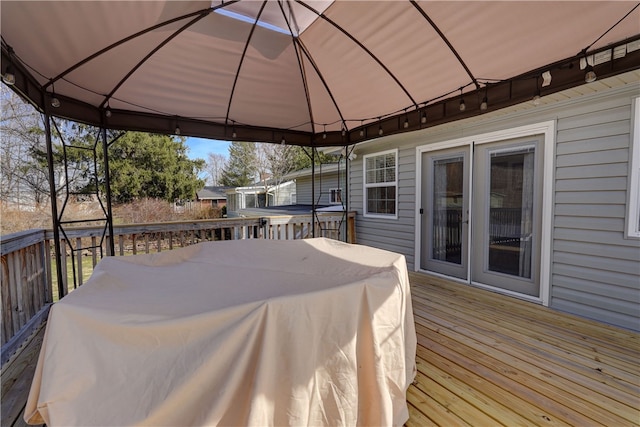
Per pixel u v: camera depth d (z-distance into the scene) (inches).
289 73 110.8
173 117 127.6
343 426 50.3
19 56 72.9
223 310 44.2
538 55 83.4
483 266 158.4
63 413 39.4
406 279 76.8
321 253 92.7
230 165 820.6
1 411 68.8
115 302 50.7
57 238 97.3
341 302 52.2
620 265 111.4
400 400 61.7
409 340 75.0
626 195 109.2
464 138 164.9
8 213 359.6
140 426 40.1
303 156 706.8
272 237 194.2
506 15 72.1
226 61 100.2
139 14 73.4
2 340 91.7
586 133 118.2
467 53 87.7
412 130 128.8
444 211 179.6
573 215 123.0
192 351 42.4
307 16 83.1
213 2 75.8
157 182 529.7
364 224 241.6
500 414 67.6
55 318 43.3
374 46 93.1
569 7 66.1
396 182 210.5
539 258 135.6
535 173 135.7
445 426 63.9
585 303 120.8
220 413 40.8
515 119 141.8
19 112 357.4
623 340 101.5
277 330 45.9
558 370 84.4
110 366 41.8
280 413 45.8
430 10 75.0
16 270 101.6
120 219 483.5
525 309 129.8
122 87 102.0
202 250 96.7
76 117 103.0
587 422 65.2
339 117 141.5
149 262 83.0
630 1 62.3
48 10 63.2
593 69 78.3
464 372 83.6
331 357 50.8
